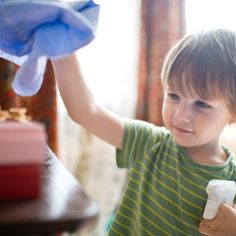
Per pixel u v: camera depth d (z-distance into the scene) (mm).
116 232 713
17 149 301
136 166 726
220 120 643
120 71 1404
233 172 686
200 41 653
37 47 394
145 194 694
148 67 1391
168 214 669
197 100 627
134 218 707
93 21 444
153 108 1377
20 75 435
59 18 403
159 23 1359
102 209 1420
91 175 1396
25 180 305
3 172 298
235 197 659
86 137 1371
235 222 596
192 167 675
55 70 598
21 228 263
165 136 733
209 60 626
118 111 1418
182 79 626
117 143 720
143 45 1373
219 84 618
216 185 609
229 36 674
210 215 613
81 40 407
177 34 1366
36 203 297
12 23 397
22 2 374
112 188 1431
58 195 318
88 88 643
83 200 308
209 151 703
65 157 1352
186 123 628
